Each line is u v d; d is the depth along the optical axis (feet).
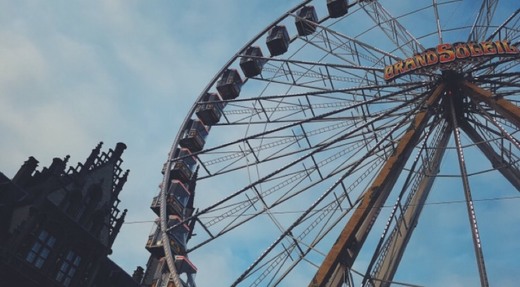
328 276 69.56
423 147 86.02
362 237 76.69
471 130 98.02
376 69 104.17
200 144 121.19
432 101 92.73
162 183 108.68
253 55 131.85
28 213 96.53
